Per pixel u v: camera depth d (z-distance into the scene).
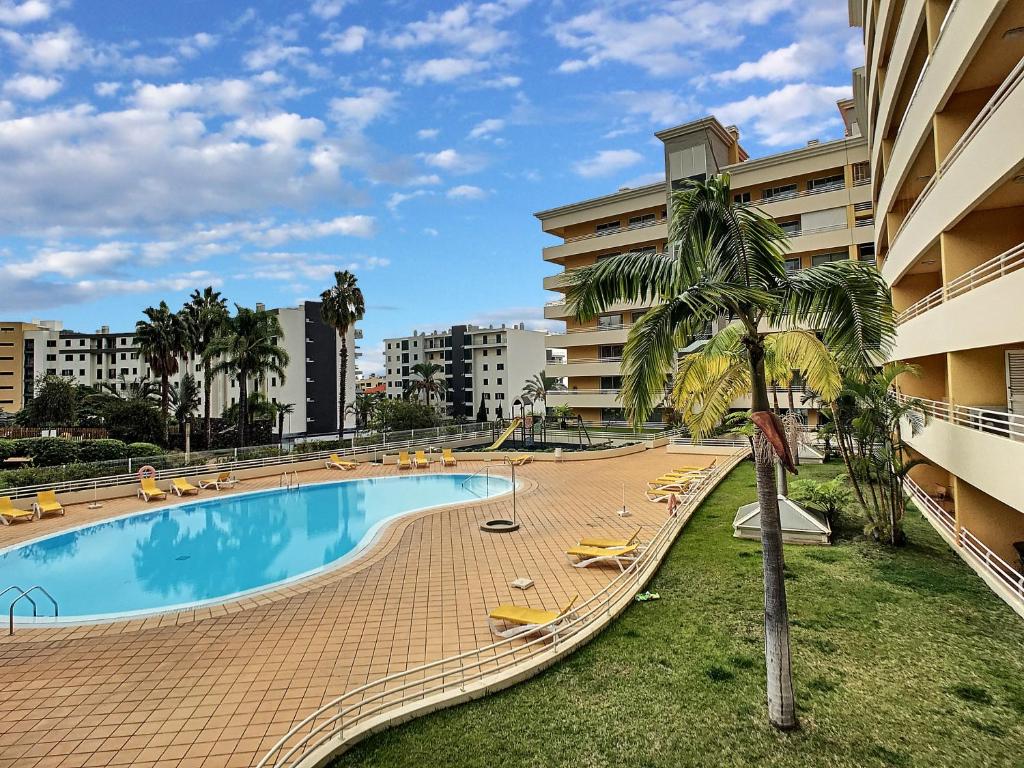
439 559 14.55
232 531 19.75
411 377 93.31
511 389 84.81
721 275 7.44
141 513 21.20
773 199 39.06
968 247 12.80
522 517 19.14
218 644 9.92
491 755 6.75
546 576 13.03
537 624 9.74
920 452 17.05
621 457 34.00
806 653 8.94
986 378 12.92
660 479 24.09
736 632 9.68
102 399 50.06
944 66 11.91
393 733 7.19
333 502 24.17
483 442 41.75
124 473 25.59
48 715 7.75
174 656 9.49
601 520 18.48
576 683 8.26
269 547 17.80
